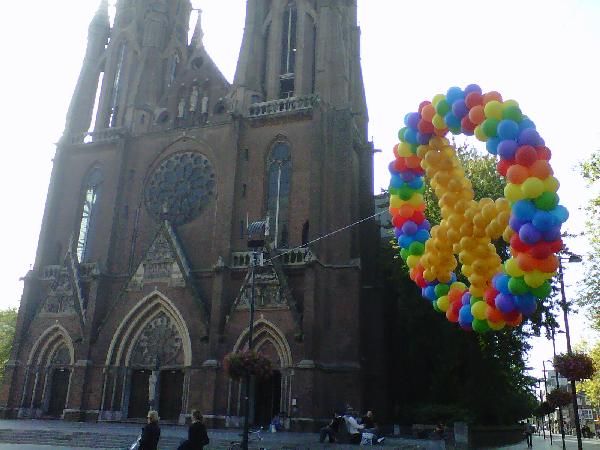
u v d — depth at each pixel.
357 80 60.06
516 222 14.92
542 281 15.04
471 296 17.56
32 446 30.78
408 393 47.97
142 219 53.06
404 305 43.88
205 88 56.38
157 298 47.00
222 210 48.25
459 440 31.25
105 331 47.69
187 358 44.41
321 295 43.06
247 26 56.50
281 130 50.38
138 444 17.30
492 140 16.11
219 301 44.41
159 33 61.72
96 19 65.75
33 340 50.38
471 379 42.62
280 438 33.19
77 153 58.06
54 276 52.94
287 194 48.75
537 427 160.62
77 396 46.03
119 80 62.28
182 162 53.34
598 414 143.75
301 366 40.06
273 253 45.03
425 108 18.42
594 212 37.72
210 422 41.12
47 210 55.69
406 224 20.16
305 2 56.69
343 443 30.20
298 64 53.88
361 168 53.50
